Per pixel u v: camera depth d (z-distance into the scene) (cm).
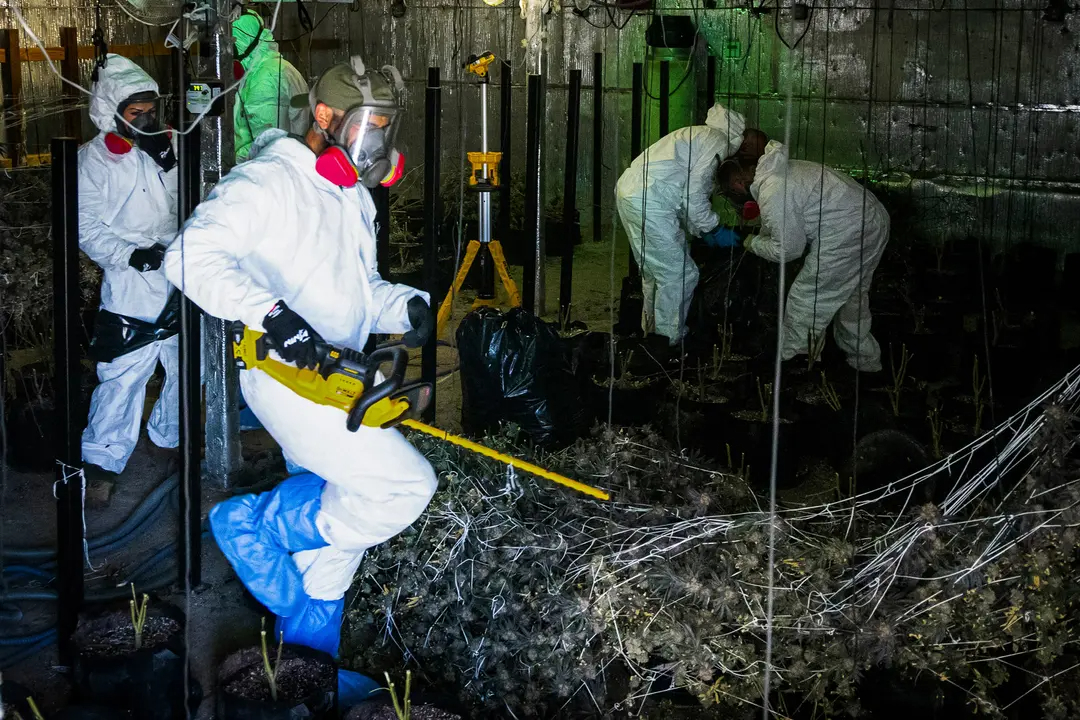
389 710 291
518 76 1012
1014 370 562
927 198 882
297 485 328
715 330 631
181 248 277
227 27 445
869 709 321
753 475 483
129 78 435
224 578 394
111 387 455
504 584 329
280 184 288
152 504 430
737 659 317
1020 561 322
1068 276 737
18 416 474
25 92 1013
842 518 383
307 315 300
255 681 302
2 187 680
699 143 593
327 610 331
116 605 337
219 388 447
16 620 361
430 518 349
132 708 301
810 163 576
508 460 324
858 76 907
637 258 619
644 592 327
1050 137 835
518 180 1022
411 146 1064
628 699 318
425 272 461
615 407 507
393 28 1057
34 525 427
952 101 870
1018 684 328
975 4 846
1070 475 366
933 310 666
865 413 486
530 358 485
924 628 310
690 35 927
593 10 983
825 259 564
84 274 626
